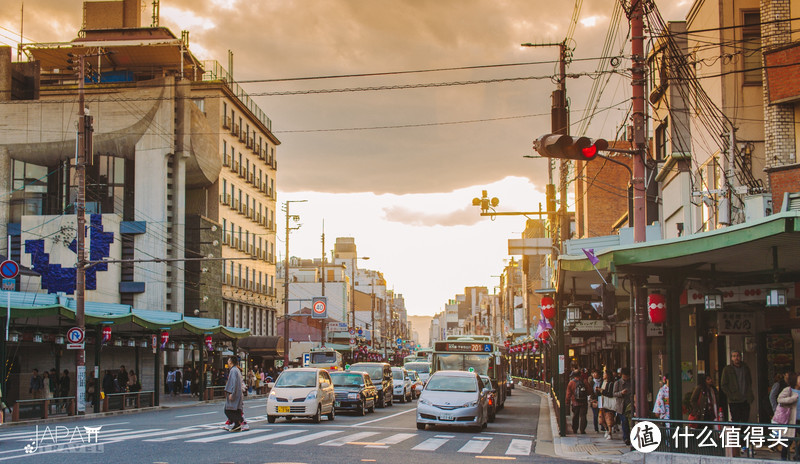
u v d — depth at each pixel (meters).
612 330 28.27
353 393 31.19
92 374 41.41
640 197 16.56
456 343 36.50
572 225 66.56
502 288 135.62
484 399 25.86
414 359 70.88
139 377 41.91
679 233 28.03
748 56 23.67
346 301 117.75
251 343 64.50
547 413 36.38
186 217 59.03
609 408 22.25
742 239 13.93
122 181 57.38
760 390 20.66
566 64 28.66
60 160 56.66
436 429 25.05
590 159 14.77
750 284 17.50
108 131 56.12
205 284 59.28
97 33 64.56
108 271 53.00
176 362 57.97
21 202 56.25
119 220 54.66
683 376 24.73
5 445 17.78
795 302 18.72
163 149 56.12
